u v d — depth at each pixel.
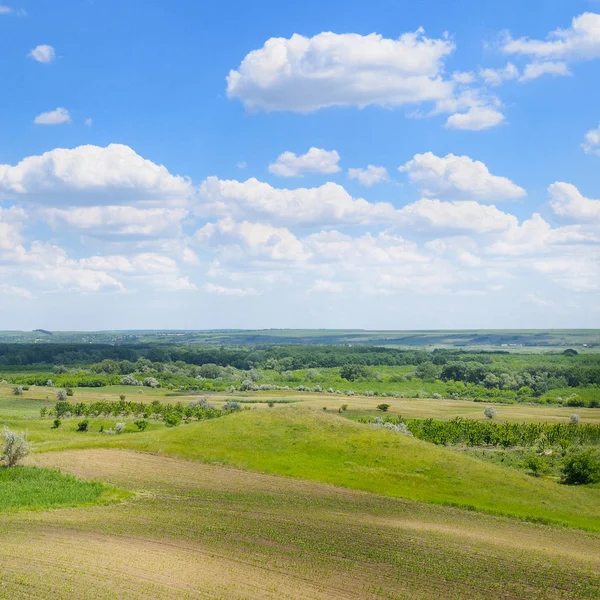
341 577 43.38
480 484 81.38
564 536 61.91
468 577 45.22
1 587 37.81
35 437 106.31
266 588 40.34
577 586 44.81
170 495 67.88
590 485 90.81
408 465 86.25
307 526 57.34
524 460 112.56
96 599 36.75
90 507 61.16
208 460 86.31
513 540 58.12
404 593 41.03
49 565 42.28
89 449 91.50
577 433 131.38
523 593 42.69
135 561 44.09
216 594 38.78
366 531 56.97
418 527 60.25
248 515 60.47
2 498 62.12
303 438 94.69
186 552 47.00
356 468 84.25
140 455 88.31
